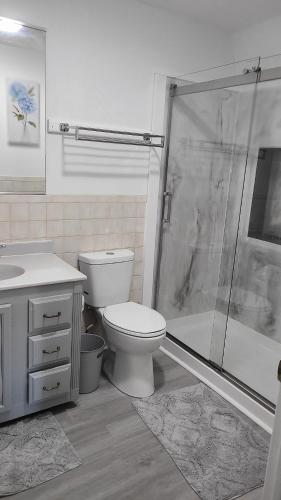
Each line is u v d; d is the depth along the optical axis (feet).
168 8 8.14
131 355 7.34
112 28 7.66
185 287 10.03
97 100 7.81
